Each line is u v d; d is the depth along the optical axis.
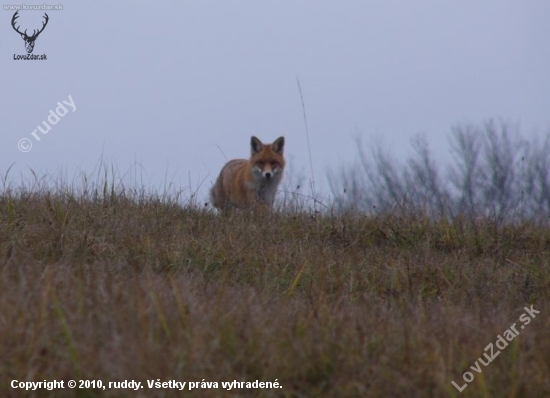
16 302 18.17
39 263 24.45
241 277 27.55
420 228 35.56
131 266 25.69
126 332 17.12
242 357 17.33
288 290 24.84
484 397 16.27
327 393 16.81
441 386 16.41
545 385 16.83
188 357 16.58
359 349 18.22
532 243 35.12
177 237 30.84
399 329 19.86
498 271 30.30
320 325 19.20
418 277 28.45
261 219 36.91
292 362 17.39
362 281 27.78
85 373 15.91
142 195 37.00
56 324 17.38
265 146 51.53
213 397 16.00
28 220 30.02
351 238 34.84
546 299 25.94
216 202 54.22
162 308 18.70
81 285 20.08
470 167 70.00
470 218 37.88
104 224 30.86
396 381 16.75
